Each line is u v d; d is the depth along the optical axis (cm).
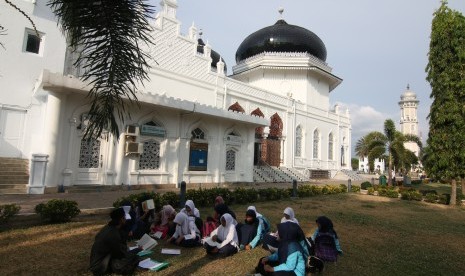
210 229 579
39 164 992
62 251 483
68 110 1083
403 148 2359
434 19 1511
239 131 1716
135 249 494
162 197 838
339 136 3322
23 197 912
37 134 1212
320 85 3102
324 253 440
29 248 490
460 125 1396
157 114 1319
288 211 512
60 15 432
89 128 492
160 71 1650
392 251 592
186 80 1781
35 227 611
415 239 704
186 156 1435
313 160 2866
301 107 2766
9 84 1242
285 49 2958
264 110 2358
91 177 1134
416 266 507
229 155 1686
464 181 1594
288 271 336
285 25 3077
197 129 1515
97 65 451
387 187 1833
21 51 1278
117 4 421
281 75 2916
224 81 2047
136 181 1246
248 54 3131
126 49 450
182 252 516
